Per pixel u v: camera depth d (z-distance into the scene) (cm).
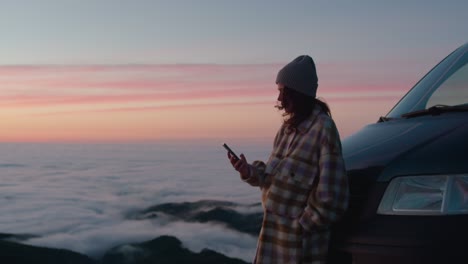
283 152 235
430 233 190
